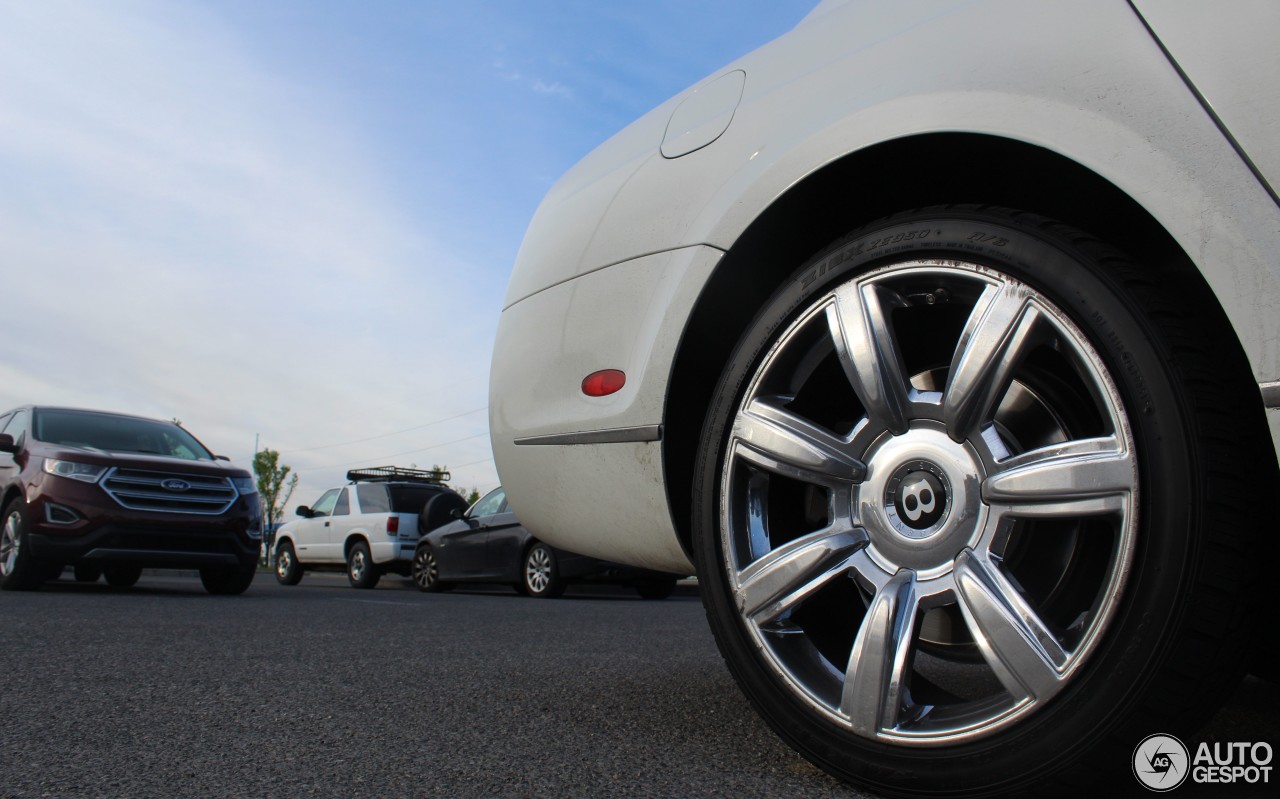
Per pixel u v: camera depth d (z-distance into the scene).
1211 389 1.11
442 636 3.69
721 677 2.49
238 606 5.36
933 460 1.31
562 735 1.68
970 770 1.20
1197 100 1.10
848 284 1.43
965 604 1.23
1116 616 1.12
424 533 12.09
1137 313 1.16
